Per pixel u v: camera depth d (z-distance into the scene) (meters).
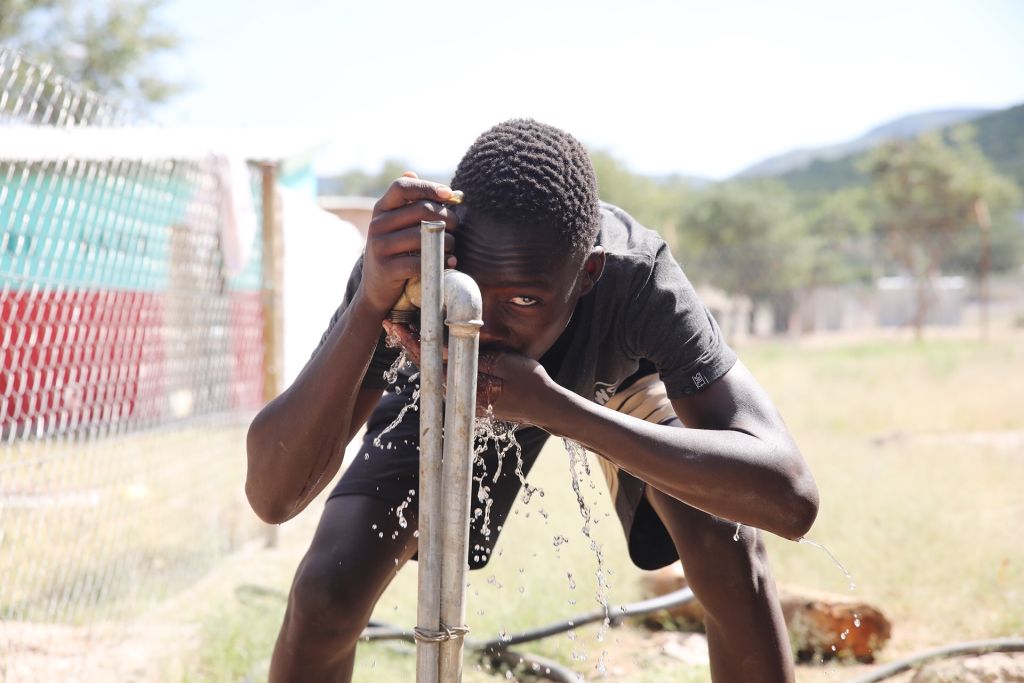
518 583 4.77
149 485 5.78
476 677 3.78
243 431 7.00
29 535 4.54
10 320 4.38
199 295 6.28
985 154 113.75
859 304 46.00
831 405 12.57
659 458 1.82
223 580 5.17
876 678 3.68
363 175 59.31
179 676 3.76
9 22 19.91
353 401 1.93
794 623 4.15
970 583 4.82
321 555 2.36
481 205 1.79
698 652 4.17
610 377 2.44
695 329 2.25
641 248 2.30
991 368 17.98
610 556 5.30
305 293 6.80
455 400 1.55
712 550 2.46
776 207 46.72
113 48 21.33
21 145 3.96
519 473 2.55
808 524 2.00
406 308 1.79
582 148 1.95
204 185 6.03
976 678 3.42
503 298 1.80
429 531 1.59
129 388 5.60
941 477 7.45
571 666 4.01
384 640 4.14
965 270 43.38
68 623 4.23
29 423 4.52
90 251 5.00
